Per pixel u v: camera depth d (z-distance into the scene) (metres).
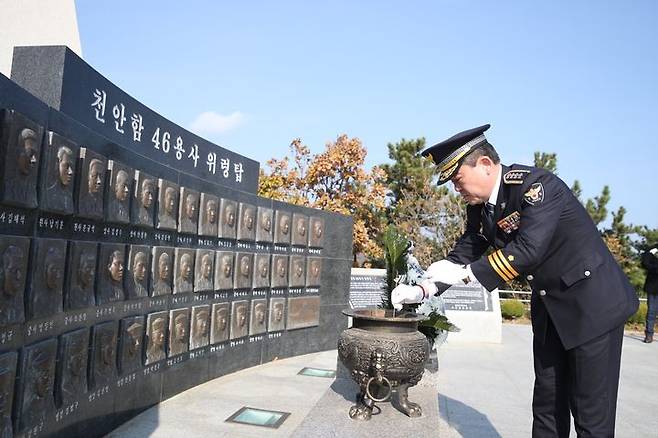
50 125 3.30
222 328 5.98
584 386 2.40
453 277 2.43
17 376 2.97
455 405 5.14
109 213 3.96
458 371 6.74
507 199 2.49
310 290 7.66
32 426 3.09
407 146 18.88
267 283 6.83
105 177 3.93
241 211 6.35
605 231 19.48
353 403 3.42
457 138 2.51
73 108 3.97
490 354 8.10
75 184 3.54
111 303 4.07
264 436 4.15
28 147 2.96
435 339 4.77
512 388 5.91
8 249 2.82
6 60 6.17
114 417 4.16
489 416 4.80
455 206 17.03
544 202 2.35
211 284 5.77
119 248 4.13
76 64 4.00
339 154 15.20
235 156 6.82
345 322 8.26
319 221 7.79
